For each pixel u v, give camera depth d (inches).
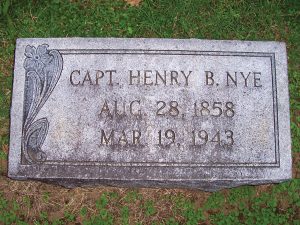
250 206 39.1
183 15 40.6
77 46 35.2
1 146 38.8
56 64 34.8
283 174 34.3
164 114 34.4
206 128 34.3
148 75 34.9
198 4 40.8
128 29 40.1
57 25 40.1
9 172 33.5
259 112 34.9
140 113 34.3
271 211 38.8
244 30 40.7
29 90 34.4
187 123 34.3
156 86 34.7
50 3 40.7
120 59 35.1
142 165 33.8
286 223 38.6
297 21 41.2
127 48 35.2
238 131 34.4
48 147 33.8
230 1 41.1
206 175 33.8
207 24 40.5
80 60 34.9
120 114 34.3
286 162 34.5
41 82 34.5
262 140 34.5
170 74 35.0
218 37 40.4
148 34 40.3
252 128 34.6
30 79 34.6
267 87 35.3
